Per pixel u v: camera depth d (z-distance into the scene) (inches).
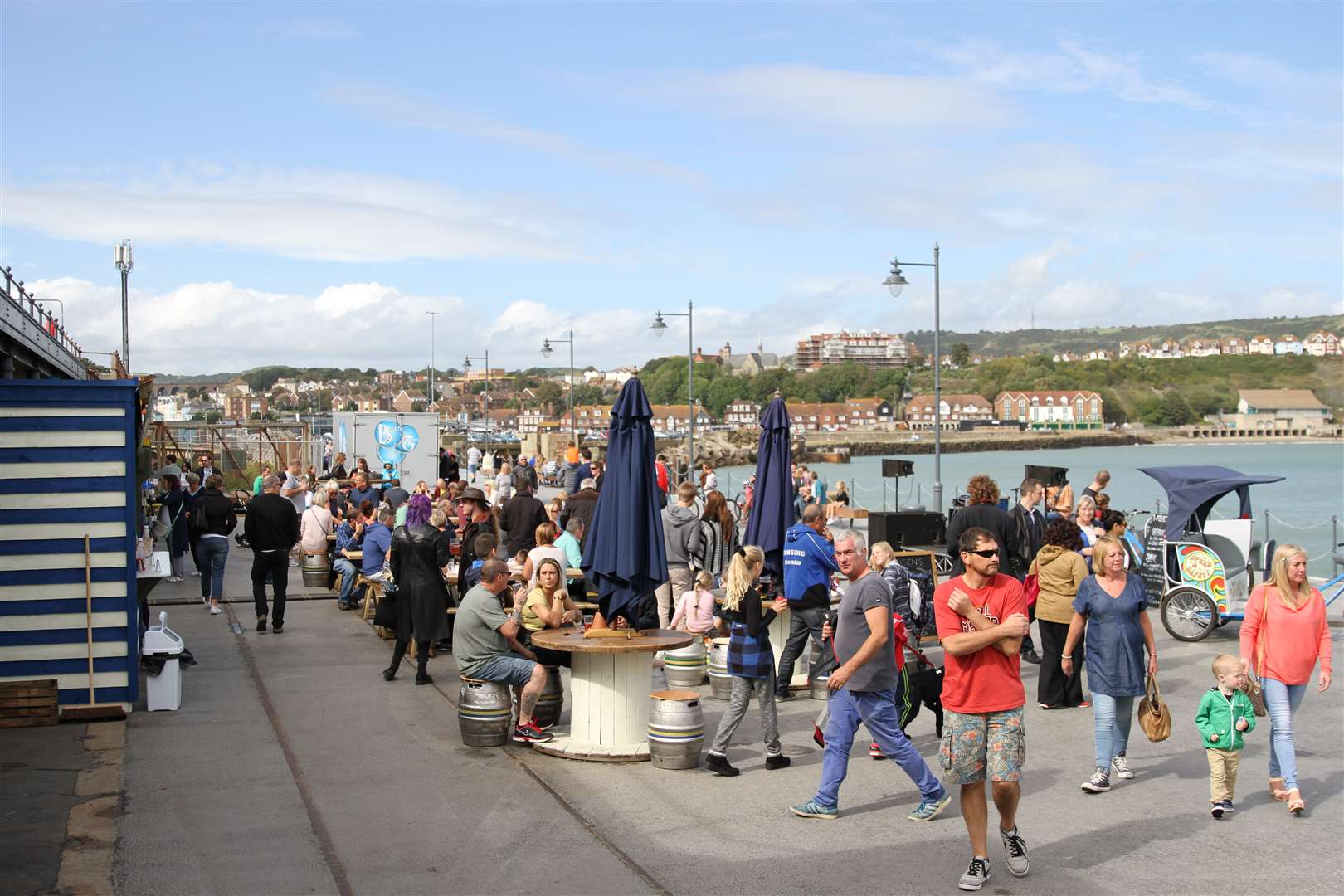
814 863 278.7
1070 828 307.9
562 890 258.7
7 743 376.2
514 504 666.2
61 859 272.5
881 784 348.5
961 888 262.1
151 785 333.7
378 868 271.1
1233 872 274.2
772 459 510.3
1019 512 535.2
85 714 400.8
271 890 255.9
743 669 353.7
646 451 386.9
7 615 392.8
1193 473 616.4
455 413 7500.0
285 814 310.0
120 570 401.4
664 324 1528.1
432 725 413.4
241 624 637.3
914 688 370.3
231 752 370.9
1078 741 402.6
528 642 405.4
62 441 394.6
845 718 310.5
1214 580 583.2
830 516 1082.7
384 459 1390.3
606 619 388.5
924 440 7263.8
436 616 481.1
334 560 777.6
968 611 265.4
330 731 402.6
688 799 329.7
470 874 267.6
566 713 442.6
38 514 393.7
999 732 266.7
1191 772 364.5
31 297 677.3
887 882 266.5
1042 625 454.3
